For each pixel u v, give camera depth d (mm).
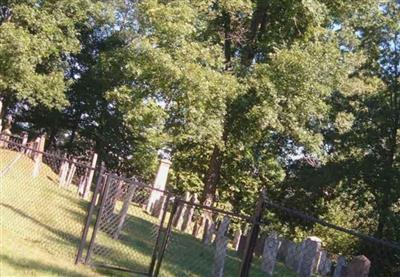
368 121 26094
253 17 26719
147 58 22562
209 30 25781
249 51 26547
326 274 20516
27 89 27562
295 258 17062
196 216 21547
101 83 33594
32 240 10203
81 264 9391
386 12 27062
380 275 15125
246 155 26609
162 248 9797
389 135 25484
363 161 24969
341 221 29500
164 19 22812
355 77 27562
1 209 12234
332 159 26719
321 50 23641
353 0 26172
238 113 24266
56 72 29719
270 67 23188
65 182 20109
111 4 34094
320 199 27938
